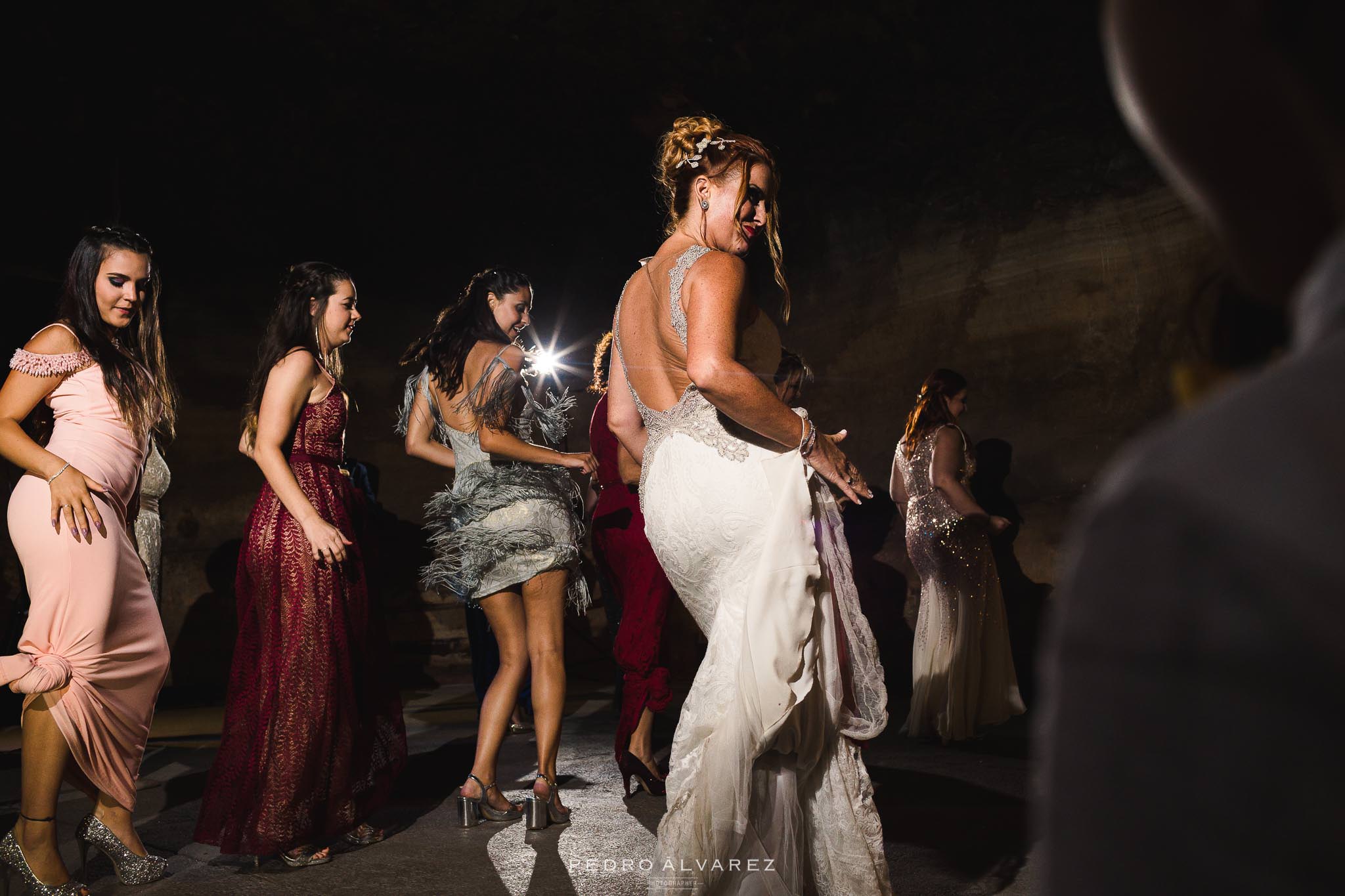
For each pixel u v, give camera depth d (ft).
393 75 24.93
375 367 26.22
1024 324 22.34
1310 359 1.00
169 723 19.27
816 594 7.20
